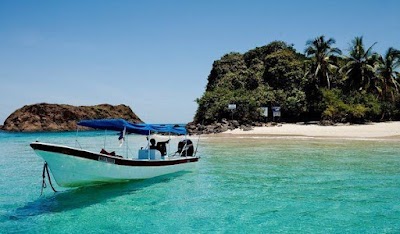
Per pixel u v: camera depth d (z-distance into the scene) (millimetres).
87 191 13406
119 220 9844
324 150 25234
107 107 109000
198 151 26828
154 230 8992
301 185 14039
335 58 57219
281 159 21422
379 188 13297
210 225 9320
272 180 15195
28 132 89000
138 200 12023
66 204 11594
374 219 9586
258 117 52750
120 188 13898
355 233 8508
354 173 16391
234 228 9039
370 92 56406
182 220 9781
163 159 15953
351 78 56250
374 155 22266
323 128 43031
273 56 59812
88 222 9703
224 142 34438
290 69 57219
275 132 42469
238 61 70125
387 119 54375
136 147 35500
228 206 11141
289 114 54094
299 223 9336
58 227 9305
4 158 26047
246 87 62906
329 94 52250
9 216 10312
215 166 19375
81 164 12031
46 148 11211
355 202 11359
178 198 12250
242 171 17609
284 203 11391
